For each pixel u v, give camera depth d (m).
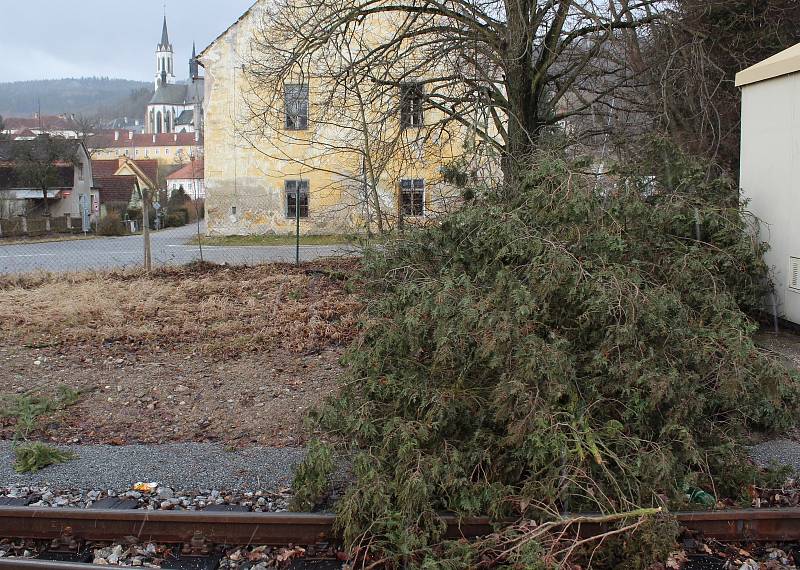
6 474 5.75
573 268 5.50
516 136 11.38
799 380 5.44
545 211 6.22
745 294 8.59
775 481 5.41
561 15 11.97
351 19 11.89
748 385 5.44
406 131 12.59
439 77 12.82
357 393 5.87
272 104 12.79
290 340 9.59
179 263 16.03
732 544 4.73
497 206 6.53
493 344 4.99
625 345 5.20
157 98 131.12
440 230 7.24
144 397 7.79
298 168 28.28
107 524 4.75
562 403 5.18
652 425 5.27
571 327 5.54
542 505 4.70
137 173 63.88
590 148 10.47
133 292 12.13
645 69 12.99
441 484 4.74
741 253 8.00
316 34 11.87
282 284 12.38
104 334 9.86
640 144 9.60
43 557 4.57
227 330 9.98
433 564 4.18
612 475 4.66
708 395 5.52
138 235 33.34
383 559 4.45
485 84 12.53
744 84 10.12
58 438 6.71
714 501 5.09
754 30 13.89
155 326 10.26
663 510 4.42
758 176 9.81
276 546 4.73
